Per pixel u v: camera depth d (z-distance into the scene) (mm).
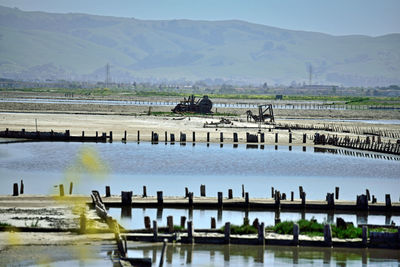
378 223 99188
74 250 77438
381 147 195000
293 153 187875
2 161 154500
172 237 84312
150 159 164625
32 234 83812
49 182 127250
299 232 88562
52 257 74188
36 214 93500
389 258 80875
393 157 183375
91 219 90750
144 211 103938
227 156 175875
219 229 87812
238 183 132750
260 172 148375
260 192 122250
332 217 103562
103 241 81938
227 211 106062
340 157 180750
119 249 77625
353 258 80562
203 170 149000
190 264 75875
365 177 145875
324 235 84250
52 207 98812
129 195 105125
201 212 104562
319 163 166625
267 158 173875
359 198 107250
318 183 136000
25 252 76188
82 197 107562
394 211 107000
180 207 106562
